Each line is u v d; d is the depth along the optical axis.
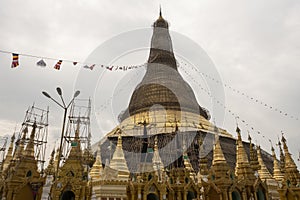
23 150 39.38
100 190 35.34
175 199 34.97
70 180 32.69
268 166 62.03
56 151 50.94
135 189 34.47
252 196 36.47
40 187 33.28
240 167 40.03
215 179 36.28
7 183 32.16
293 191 40.91
